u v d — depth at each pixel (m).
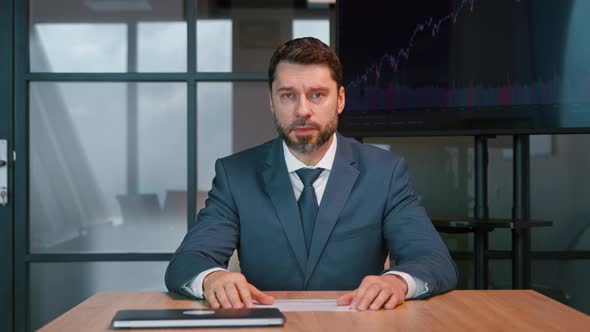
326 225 1.56
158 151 3.09
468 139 3.21
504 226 2.47
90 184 3.09
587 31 2.61
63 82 3.09
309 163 1.61
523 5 2.67
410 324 1.04
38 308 3.07
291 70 1.46
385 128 2.83
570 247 3.15
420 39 2.79
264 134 3.12
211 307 1.21
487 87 2.71
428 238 1.54
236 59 3.10
